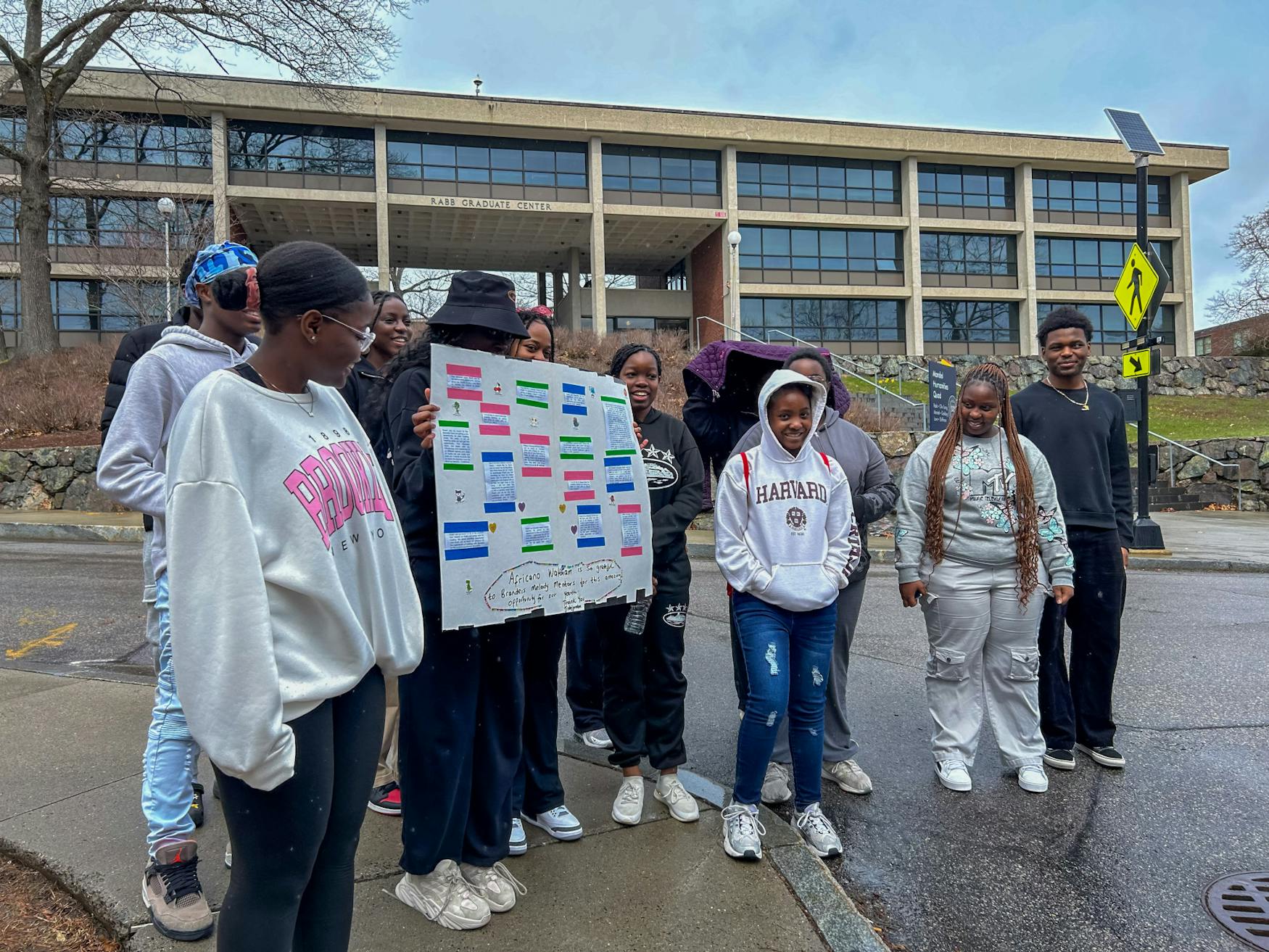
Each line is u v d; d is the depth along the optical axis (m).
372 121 28.44
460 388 2.44
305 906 1.71
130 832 2.80
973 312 34.16
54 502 13.36
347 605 1.62
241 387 1.54
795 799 3.14
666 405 16.45
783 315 32.72
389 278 28.92
